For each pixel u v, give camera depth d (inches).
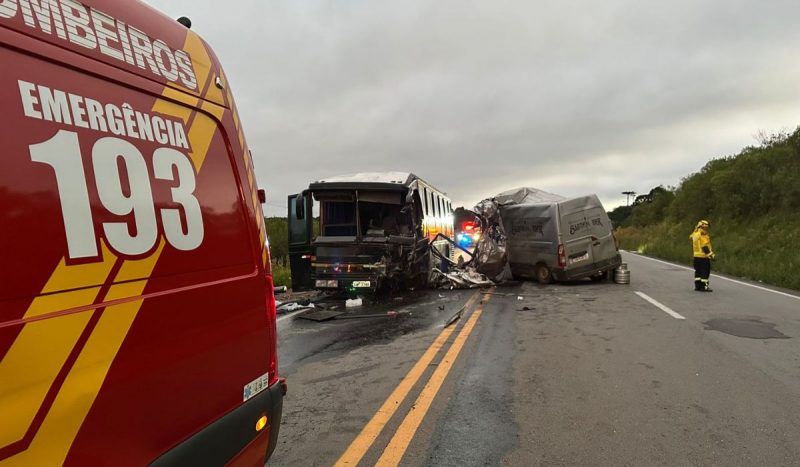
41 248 59.3
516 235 603.8
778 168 1061.8
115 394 66.9
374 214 478.3
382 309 408.5
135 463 69.4
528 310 382.6
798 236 813.2
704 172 1504.7
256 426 98.3
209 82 97.0
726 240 1036.5
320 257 457.4
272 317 107.5
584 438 149.9
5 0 60.6
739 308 366.9
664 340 269.0
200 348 83.2
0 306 54.6
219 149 95.7
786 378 201.5
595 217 553.6
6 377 54.5
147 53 82.1
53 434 58.9
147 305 72.8
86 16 71.7
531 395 187.9
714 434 150.7
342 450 145.2
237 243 97.0
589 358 237.3
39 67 63.0
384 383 207.6
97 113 69.8
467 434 154.3
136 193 73.7
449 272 566.6
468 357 244.7
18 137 58.7
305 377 221.5
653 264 877.8
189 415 80.0
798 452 138.6
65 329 61.0
